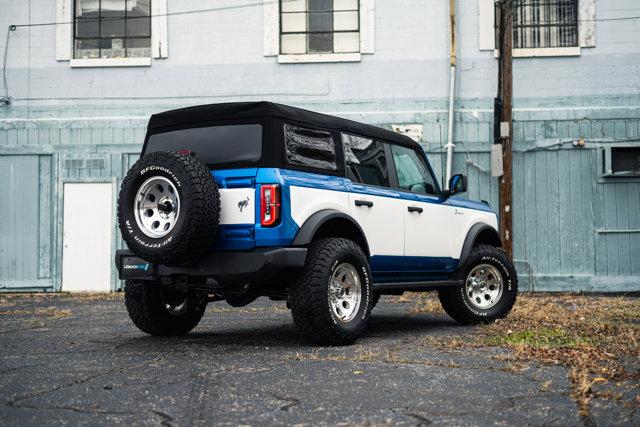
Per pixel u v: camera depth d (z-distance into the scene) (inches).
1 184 565.0
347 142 267.9
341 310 246.1
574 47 553.0
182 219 221.3
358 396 163.8
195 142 247.6
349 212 254.8
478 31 555.8
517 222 548.7
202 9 568.1
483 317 313.4
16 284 559.2
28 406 155.9
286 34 570.9
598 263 543.8
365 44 559.8
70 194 563.5
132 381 181.8
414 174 305.1
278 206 228.1
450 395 164.9
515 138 550.6
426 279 301.0
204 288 243.6
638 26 552.1
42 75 570.3
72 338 270.4
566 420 144.1
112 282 558.6
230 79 566.6
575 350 227.3
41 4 571.8
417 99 556.4
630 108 549.0
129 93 568.1
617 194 544.4
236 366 201.9
